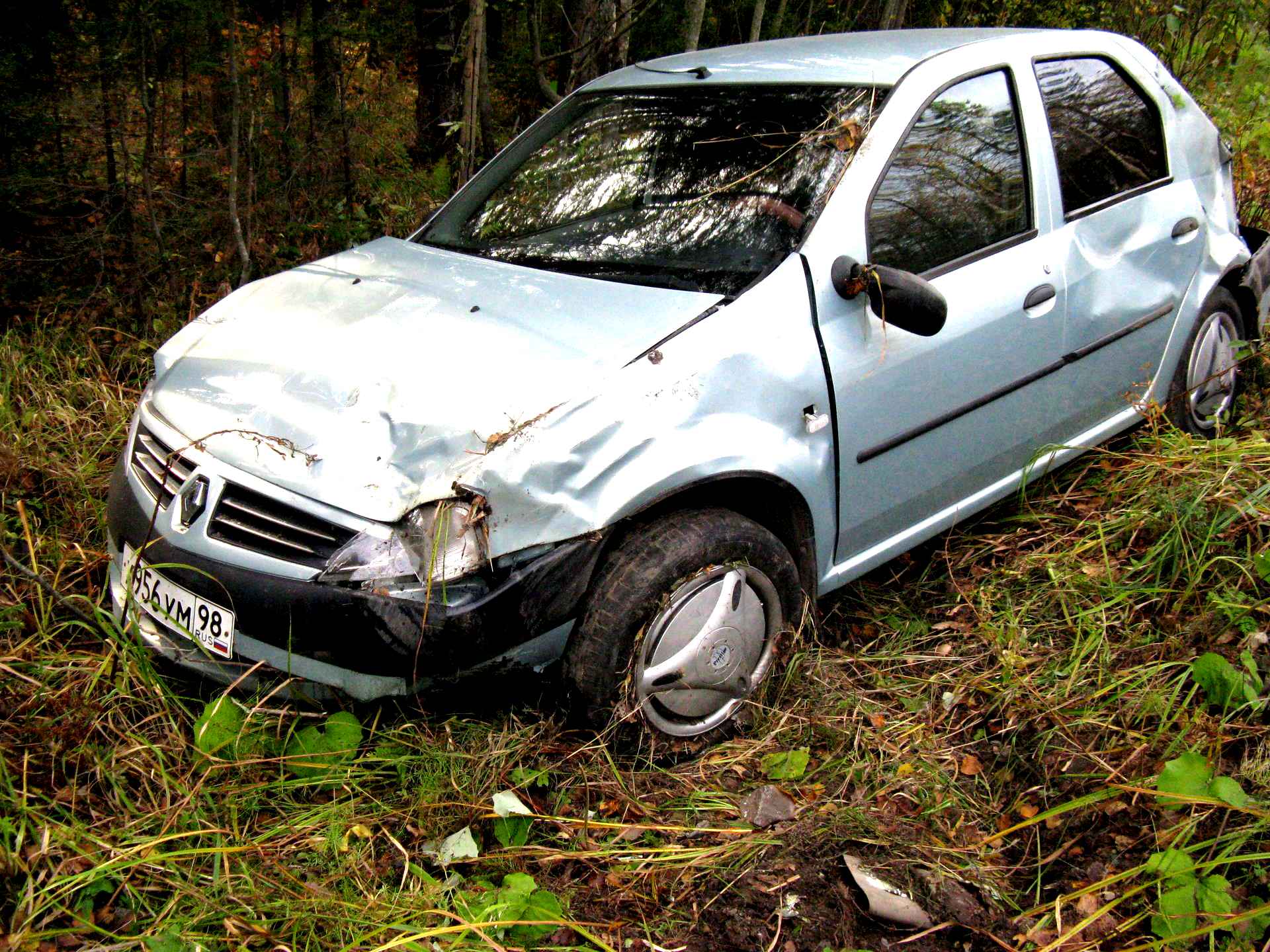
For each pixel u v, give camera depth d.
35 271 4.92
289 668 2.46
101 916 2.19
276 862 2.29
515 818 2.46
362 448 2.46
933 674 3.13
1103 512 3.66
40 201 5.00
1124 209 3.75
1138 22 8.30
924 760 2.79
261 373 2.76
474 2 5.23
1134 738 2.71
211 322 3.13
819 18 8.20
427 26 6.97
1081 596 3.27
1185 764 2.40
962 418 3.22
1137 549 3.44
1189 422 4.18
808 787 2.69
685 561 2.57
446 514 2.36
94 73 5.05
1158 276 3.87
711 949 2.22
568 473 2.42
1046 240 3.44
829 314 2.84
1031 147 3.44
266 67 5.68
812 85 3.27
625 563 2.55
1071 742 2.75
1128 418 3.96
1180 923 2.16
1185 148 4.12
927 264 3.10
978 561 3.61
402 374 2.61
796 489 2.78
